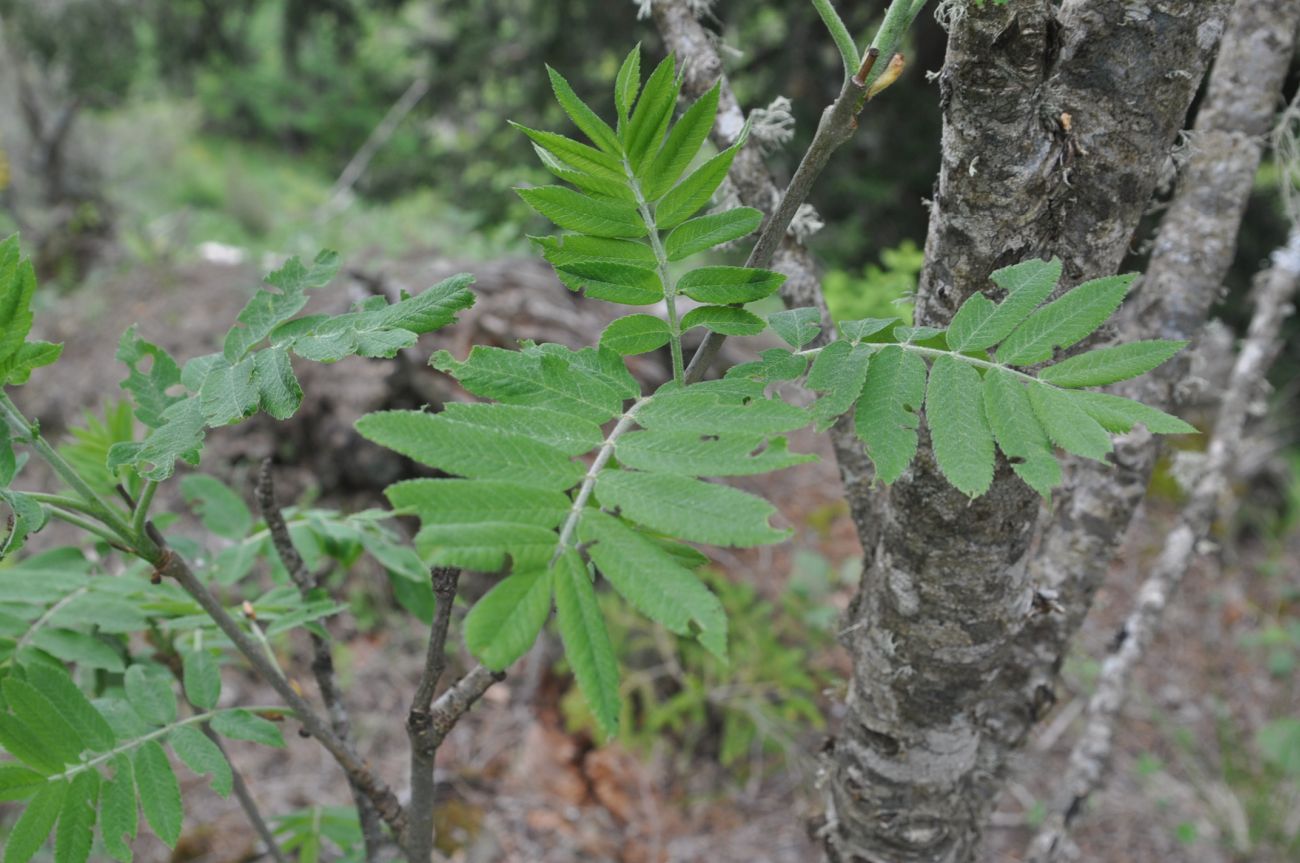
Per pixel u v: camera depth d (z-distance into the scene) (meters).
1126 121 0.62
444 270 2.69
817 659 2.33
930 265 0.67
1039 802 2.13
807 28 3.86
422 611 1.00
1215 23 0.61
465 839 1.83
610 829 1.96
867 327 0.60
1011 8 0.57
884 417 0.56
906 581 0.75
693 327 0.62
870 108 3.86
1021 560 0.73
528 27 4.61
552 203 0.58
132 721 0.69
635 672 2.16
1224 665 2.70
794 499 2.79
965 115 0.60
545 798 1.97
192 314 3.31
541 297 2.59
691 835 1.98
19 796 0.64
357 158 5.77
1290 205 1.20
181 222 4.40
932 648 0.77
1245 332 3.66
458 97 5.17
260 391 0.59
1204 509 1.32
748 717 2.13
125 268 3.84
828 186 3.87
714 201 0.97
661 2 0.92
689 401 0.55
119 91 5.78
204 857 1.70
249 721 0.72
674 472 0.49
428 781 0.72
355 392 2.40
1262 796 2.19
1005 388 0.55
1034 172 0.62
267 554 0.98
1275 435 3.45
